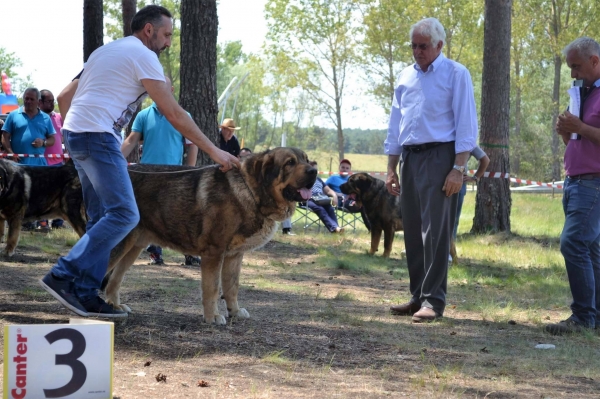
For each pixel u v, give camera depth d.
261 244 5.76
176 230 5.66
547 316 7.10
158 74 4.99
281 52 37.81
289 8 36.88
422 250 6.74
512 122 47.12
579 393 4.30
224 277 5.97
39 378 3.16
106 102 4.92
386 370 4.55
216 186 5.56
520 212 21.72
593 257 6.56
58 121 12.96
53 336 3.18
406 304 6.82
